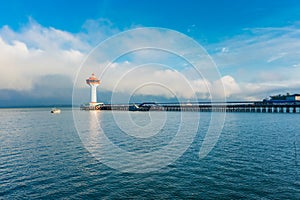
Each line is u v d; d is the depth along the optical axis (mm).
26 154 23500
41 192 14297
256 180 15750
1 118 78750
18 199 13383
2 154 23547
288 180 15656
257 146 25984
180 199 13328
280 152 23078
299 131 37250
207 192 14125
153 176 16891
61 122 59531
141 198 13523
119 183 15672
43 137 34094
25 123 57906
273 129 39938
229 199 13227
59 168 18844
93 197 13664
